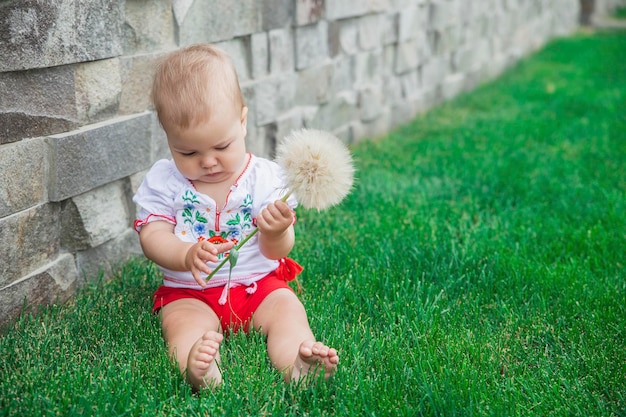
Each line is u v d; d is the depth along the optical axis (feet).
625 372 7.63
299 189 7.20
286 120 14.61
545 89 25.09
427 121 20.67
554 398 7.17
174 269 7.89
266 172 8.40
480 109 22.35
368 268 10.19
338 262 10.37
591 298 9.33
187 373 7.07
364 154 17.01
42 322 8.55
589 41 35.68
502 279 10.02
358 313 8.90
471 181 14.93
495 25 27.58
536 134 18.98
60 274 9.22
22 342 7.92
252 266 8.39
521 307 9.22
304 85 15.43
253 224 8.34
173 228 8.34
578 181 15.01
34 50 8.30
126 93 10.23
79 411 6.63
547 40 36.04
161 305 8.42
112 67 9.78
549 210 13.26
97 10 9.27
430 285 9.64
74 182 9.16
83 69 9.29
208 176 7.98
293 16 14.55
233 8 12.50
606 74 27.89
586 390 7.35
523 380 7.47
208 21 11.85
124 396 6.75
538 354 8.12
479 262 10.50
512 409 6.95
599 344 8.25
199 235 8.30
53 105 8.84
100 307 8.85
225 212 8.24
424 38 21.30
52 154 8.82
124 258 10.52
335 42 16.60
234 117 7.73
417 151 17.31
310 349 6.92
